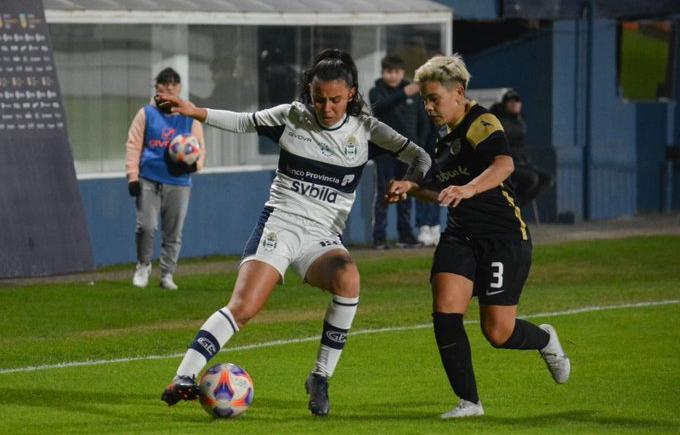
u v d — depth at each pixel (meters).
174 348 28.73
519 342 21.03
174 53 46.41
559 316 32.38
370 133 21.00
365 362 26.36
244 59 48.41
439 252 20.50
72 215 40.66
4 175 39.53
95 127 44.84
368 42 51.44
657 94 64.50
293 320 32.66
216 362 26.47
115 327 32.50
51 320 33.25
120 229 45.28
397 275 42.66
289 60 49.62
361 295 37.91
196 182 47.25
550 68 58.47
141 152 37.59
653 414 21.09
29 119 40.22
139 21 44.66
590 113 59.56
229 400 20.38
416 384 23.98
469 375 20.48
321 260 20.81
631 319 31.84
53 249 40.06
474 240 20.36
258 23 47.62
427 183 21.00
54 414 21.11
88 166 44.75
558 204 58.53
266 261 20.64
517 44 59.22
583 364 25.77
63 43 43.84
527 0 55.94
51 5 42.75
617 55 61.88
